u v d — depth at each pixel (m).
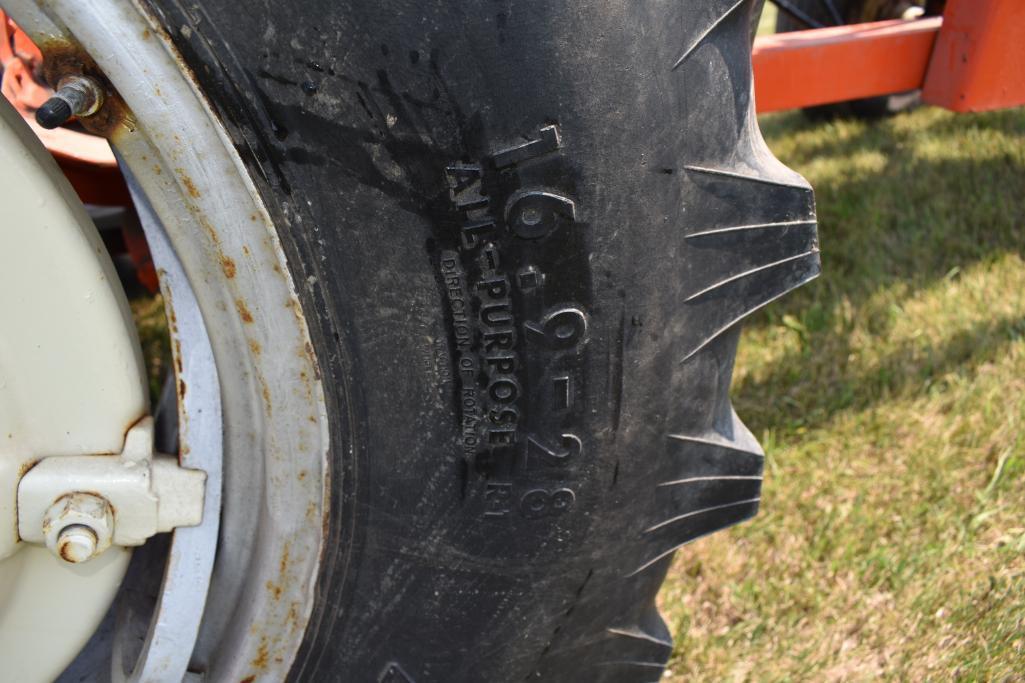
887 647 1.69
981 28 2.05
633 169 0.96
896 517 1.97
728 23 1.01
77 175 1.79
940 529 1.91
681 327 1.06
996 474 1.99
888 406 2.29
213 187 0.89
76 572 1.02
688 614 1.80
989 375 2.31
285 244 0.93
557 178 0.94
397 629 1.13
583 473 1.08
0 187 0.86
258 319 0.96
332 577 1.08
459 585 1.11
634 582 1.20
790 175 1.08
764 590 1.85
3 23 1.83
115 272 0.99
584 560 1.13
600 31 0.90
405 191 0.93
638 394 1.06
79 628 1.04
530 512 1.08
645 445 1.10
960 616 1.69
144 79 0.84
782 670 1.68
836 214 3.24
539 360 1.01
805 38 2.21
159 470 1.01
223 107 0.87
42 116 0.79
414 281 0.96
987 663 1.58
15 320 0.91
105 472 0.97
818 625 1.76
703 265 1.05
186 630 1.05
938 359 2.40
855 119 4.27
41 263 0.90
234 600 1.11
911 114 4.23
